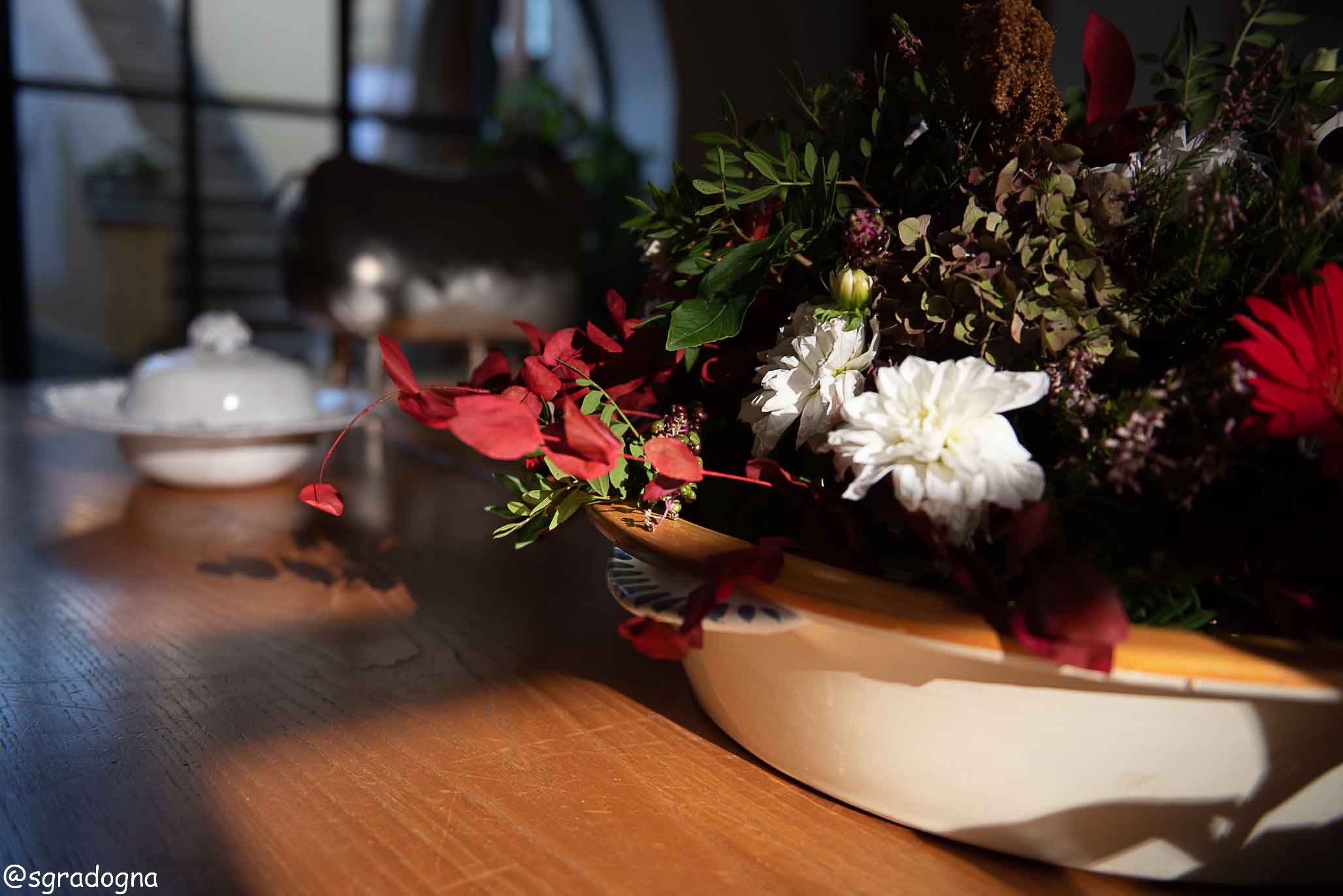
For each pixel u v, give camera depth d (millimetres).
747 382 490
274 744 464
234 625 640
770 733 416
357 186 2373
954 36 435
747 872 361
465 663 577
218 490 1041
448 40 4902
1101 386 402
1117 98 449
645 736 478
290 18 4375
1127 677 292
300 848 375
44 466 1188
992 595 328
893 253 421
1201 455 334
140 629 630
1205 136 421
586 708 513
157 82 4434
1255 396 316
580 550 849
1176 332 398
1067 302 385
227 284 5023
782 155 467
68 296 4648
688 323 433
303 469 1170
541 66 5625
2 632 618
